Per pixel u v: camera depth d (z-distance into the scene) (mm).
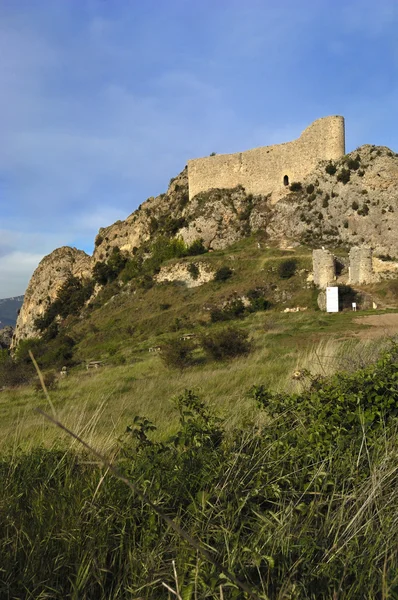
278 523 2766
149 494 3027
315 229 59531
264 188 68188
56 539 2670
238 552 2486
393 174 55750
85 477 3461
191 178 74000
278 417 4324
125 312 57188
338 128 62719
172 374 16328
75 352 45531
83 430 4750
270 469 3469
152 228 80688
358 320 28047
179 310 49969
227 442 3900
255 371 11852
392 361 5879
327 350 10234
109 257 84938
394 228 53219
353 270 41812
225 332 19266
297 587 2250
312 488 3260
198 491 3125
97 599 2391
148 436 5168
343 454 3584
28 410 11008
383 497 3018
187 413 4535
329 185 60438
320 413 4133
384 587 2146
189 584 2191
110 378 18047
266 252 57094
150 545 2686
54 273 91250
